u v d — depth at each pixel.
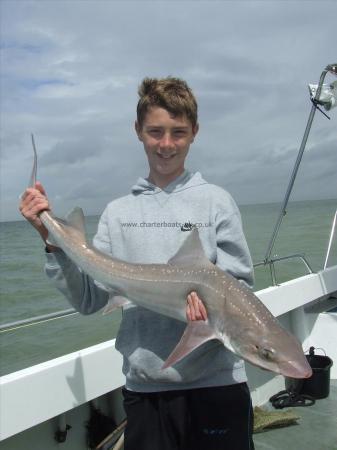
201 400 1.12
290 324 2.54
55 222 1.21
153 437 1.13
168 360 0.97
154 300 1.13
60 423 1.57
